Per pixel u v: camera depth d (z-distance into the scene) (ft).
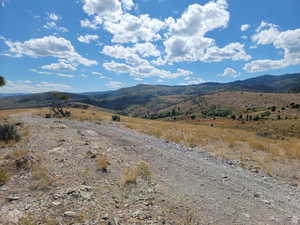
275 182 24.04
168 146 43.11
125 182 20.26
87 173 22.13
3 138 34.58
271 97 575.38
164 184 20.80
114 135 52.16
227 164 31.27
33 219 12.53
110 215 13.76
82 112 140.87
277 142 53.06
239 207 16.74
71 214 13.35
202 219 14.20
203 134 60.49
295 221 14.90
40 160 24.75
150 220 13.47
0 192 16.33
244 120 370.73
